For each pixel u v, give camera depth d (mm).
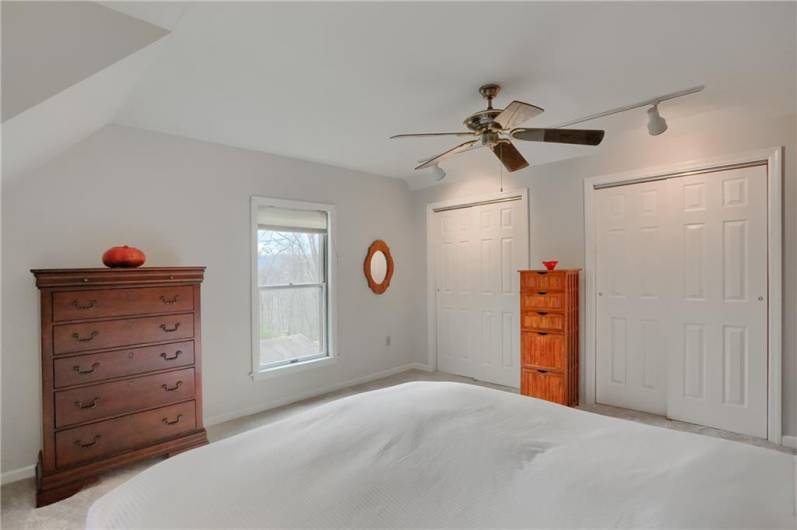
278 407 3762
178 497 1111
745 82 2369
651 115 2322
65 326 2307
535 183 4016
